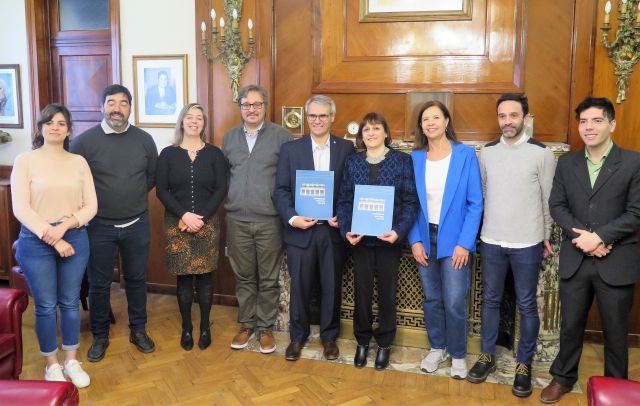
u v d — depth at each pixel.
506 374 2.84
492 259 2.67
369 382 2.75
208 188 2.99
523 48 3.34
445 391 2.66
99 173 2.84
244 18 3.65
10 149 4.50
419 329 3.17
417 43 3.51
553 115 3.37
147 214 3.06
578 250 2.42
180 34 3.90
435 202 2.72
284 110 3.60
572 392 2.63
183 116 2.96
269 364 2.94
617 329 2.36
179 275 3.06
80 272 2.70
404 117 3.58
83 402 2.52
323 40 3.65
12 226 4.12
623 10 2.94
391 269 2.79
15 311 2.43
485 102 3.44
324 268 2.90
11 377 2.41
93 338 3.04
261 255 3.08
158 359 2.99
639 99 3.04
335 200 2.86
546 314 2.93
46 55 4.43
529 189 2.56
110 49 4.29
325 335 3.02
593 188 2.35
